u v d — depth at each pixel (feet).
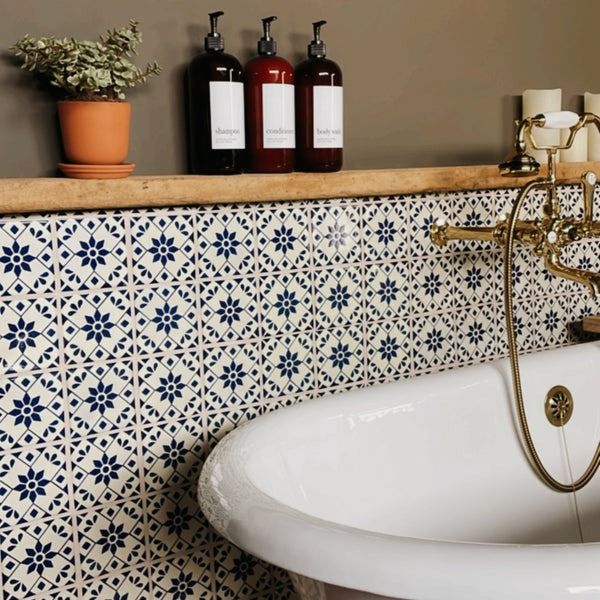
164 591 4.87
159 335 4.75
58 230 4.39
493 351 6.26
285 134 5.08
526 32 6.74
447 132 6.32
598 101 6.84
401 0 5.98
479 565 2.82
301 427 4.50
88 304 4.51
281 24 5.41
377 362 5.67
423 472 4.98
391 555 2.93
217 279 4.94
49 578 4.50
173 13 4.98
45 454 4.44
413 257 5.77
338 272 5.43
